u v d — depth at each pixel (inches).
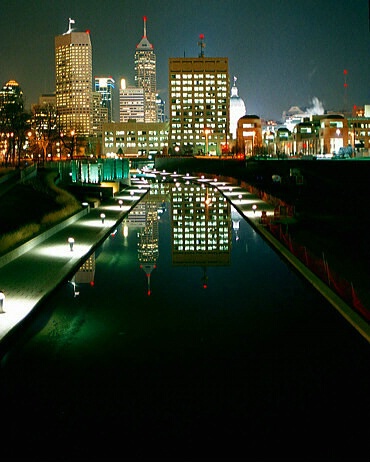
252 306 1101.1
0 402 708.7
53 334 943.0
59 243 1625.2
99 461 582.2
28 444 614.2
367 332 842.8
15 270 1263.5
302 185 3201.3
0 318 910.4
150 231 2032.5
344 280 1186.6
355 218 2022.6
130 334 946.7
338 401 706.8
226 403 702.5
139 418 666.8
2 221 1940.2
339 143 7027.6
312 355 850.1
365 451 595.8
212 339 921.5
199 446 609.0
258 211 2454.5
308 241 1686.8
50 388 744.3
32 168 3174.2
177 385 754.2
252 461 580.7
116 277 1330.0
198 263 1496.1
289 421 659.4
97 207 2667.3
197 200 3152.1
